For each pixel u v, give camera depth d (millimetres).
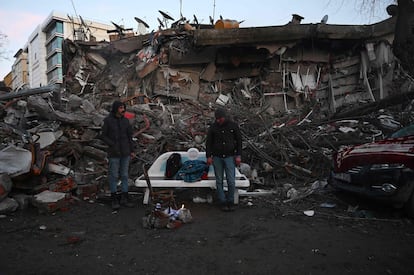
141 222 4562
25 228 4234
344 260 3285
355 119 9273
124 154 5254
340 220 4629
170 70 13266
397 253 3457
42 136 6098
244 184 5312
